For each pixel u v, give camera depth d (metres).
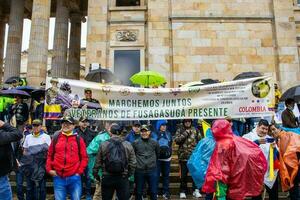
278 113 15.38
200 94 12.82
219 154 5.92
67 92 12.73
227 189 5.89
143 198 11.59
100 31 22.06
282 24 22.44
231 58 22.05
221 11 22.58
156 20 22.19
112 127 8.43
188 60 21.88
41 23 20.62
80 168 8.52
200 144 7.36
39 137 10.14
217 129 6.07
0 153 6.88
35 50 20.20
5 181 6.94
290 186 8.68
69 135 8.61
